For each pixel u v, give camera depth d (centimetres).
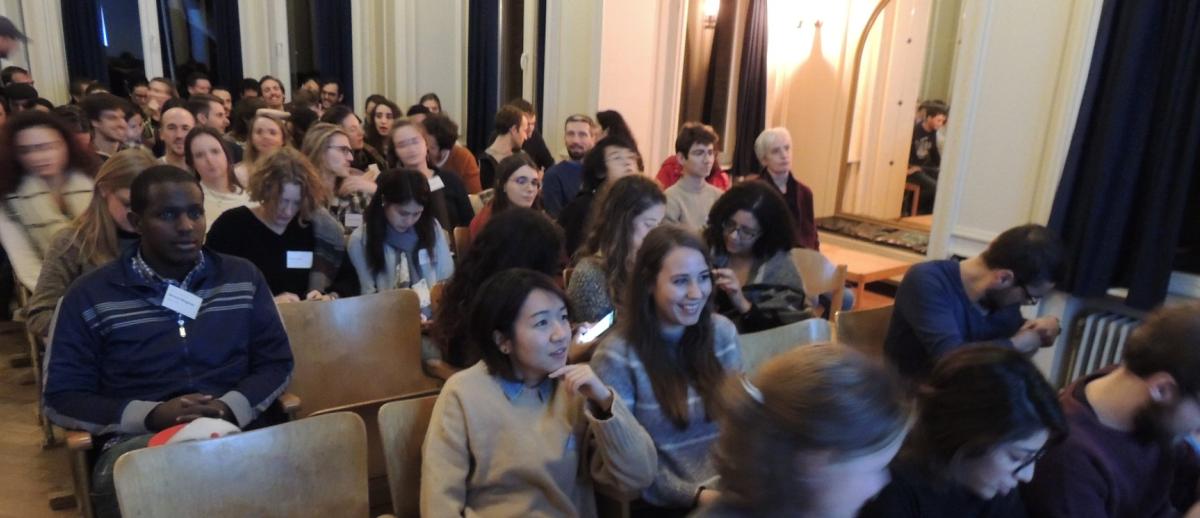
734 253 248
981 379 101
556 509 154
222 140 321
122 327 179
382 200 272
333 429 149
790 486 66
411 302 230
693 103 580
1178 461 136
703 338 170
